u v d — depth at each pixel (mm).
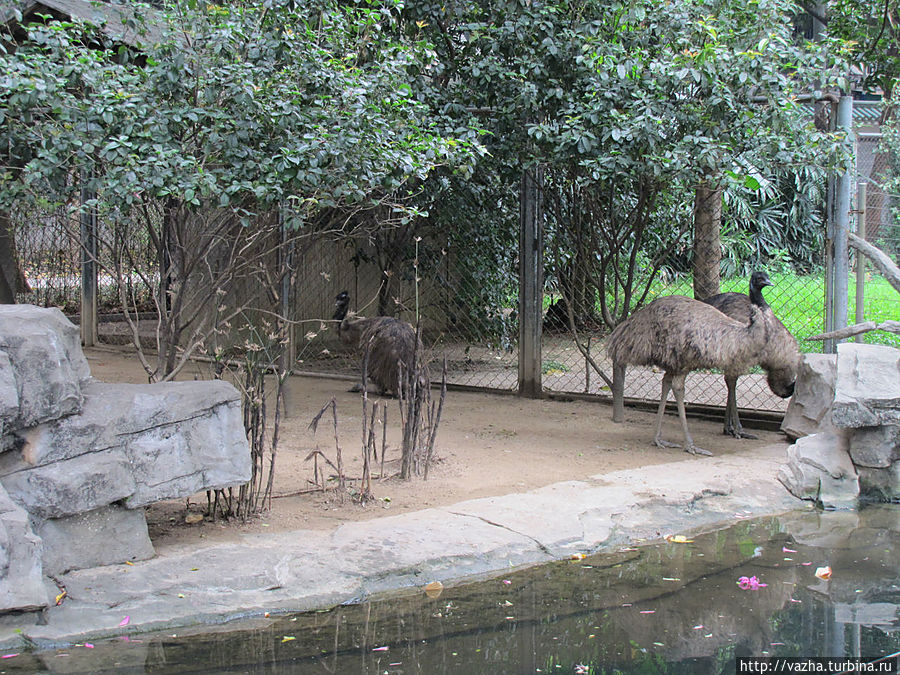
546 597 3938
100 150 4582
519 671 3252
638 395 8516
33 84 4312
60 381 3758
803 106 7582
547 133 6340
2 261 9539
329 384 8867
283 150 4609
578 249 8031
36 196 4863
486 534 4438
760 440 6762
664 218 8398
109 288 12109
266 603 3729
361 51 5703
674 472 5648
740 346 6051
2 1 5137
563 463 5945
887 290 12312
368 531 4387
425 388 5738
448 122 6762
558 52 6578
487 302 9406
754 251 13305
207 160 4938
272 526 4535
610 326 7879
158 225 6586
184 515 4652
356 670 3246
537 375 8289
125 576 3793
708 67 6039
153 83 4730
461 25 7094
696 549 4586
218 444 4223
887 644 3498
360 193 4957
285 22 5074
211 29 4828
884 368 5719
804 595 3994
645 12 6547
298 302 9695
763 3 6555
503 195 8852
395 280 9734
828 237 6918
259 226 6156
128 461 3908
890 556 4504
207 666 3234
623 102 6227
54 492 3703
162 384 4273
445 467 5758
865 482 5508
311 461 5836
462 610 3789
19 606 3361
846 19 10523
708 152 5953
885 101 10359
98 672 3158
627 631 3613
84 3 7016
